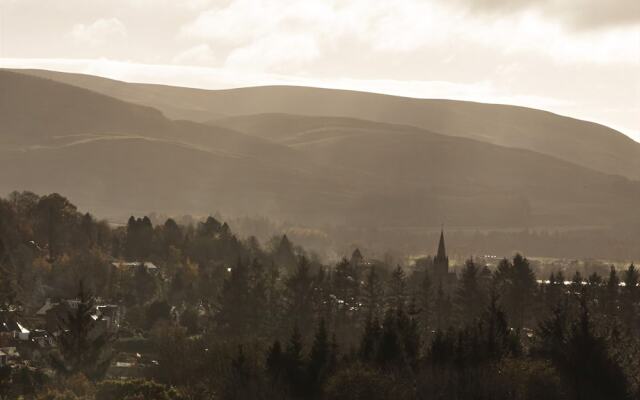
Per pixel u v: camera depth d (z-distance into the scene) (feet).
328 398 631.15
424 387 636.48
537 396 636.48
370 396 617.62
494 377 645.51
